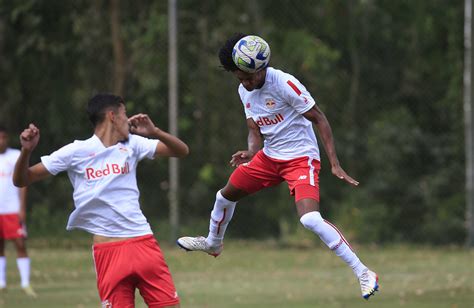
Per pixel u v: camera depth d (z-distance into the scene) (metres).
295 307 30.73
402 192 57.78
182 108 60.00
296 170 21.48
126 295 19.36
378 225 56.69
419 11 64.44
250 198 59.31
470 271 40.78
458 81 60.41
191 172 59.38
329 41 64.19
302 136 21.64
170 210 54.62
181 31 60.22
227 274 41.44
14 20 60.28
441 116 62.22
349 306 30.84
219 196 22.70
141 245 19.31
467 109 49.19
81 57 61.81
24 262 36.00
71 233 58.91
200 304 31.66
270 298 33.19
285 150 21.67
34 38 60.94
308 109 21.25
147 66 60.22
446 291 34.31
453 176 57.53
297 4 62.56
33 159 60.28
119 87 60.69
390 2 65.56
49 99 61.16
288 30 62.34
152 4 62.34
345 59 63.62
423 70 63.78
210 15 61.41
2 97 61.22
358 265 20.66
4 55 61.22
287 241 55.75
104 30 61.97
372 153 59.25
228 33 60.69
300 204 20.94
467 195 50.25
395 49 64.31
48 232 58.84
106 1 62.28
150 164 59.31
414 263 44.75
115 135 19.81
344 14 64.00
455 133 59.69
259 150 22.44
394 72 63.78
